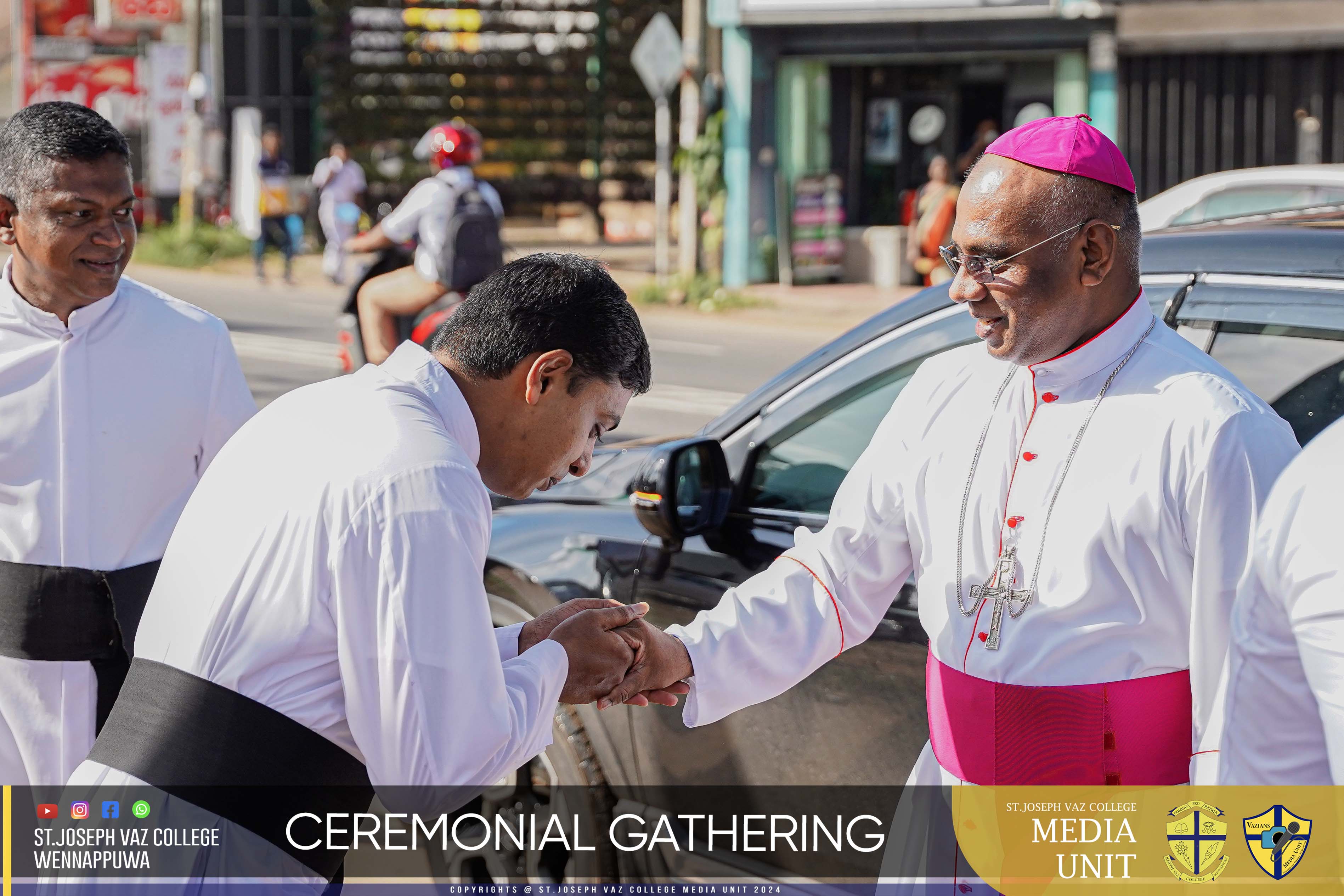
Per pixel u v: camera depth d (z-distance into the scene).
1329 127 15.42
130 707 1.94
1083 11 15.43
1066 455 2.01
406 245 7.45
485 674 1.87
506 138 22.62
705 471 2.96
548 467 2.05
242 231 19.58
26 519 2.61
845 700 2.71
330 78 22.52
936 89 16.75
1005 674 2.03
